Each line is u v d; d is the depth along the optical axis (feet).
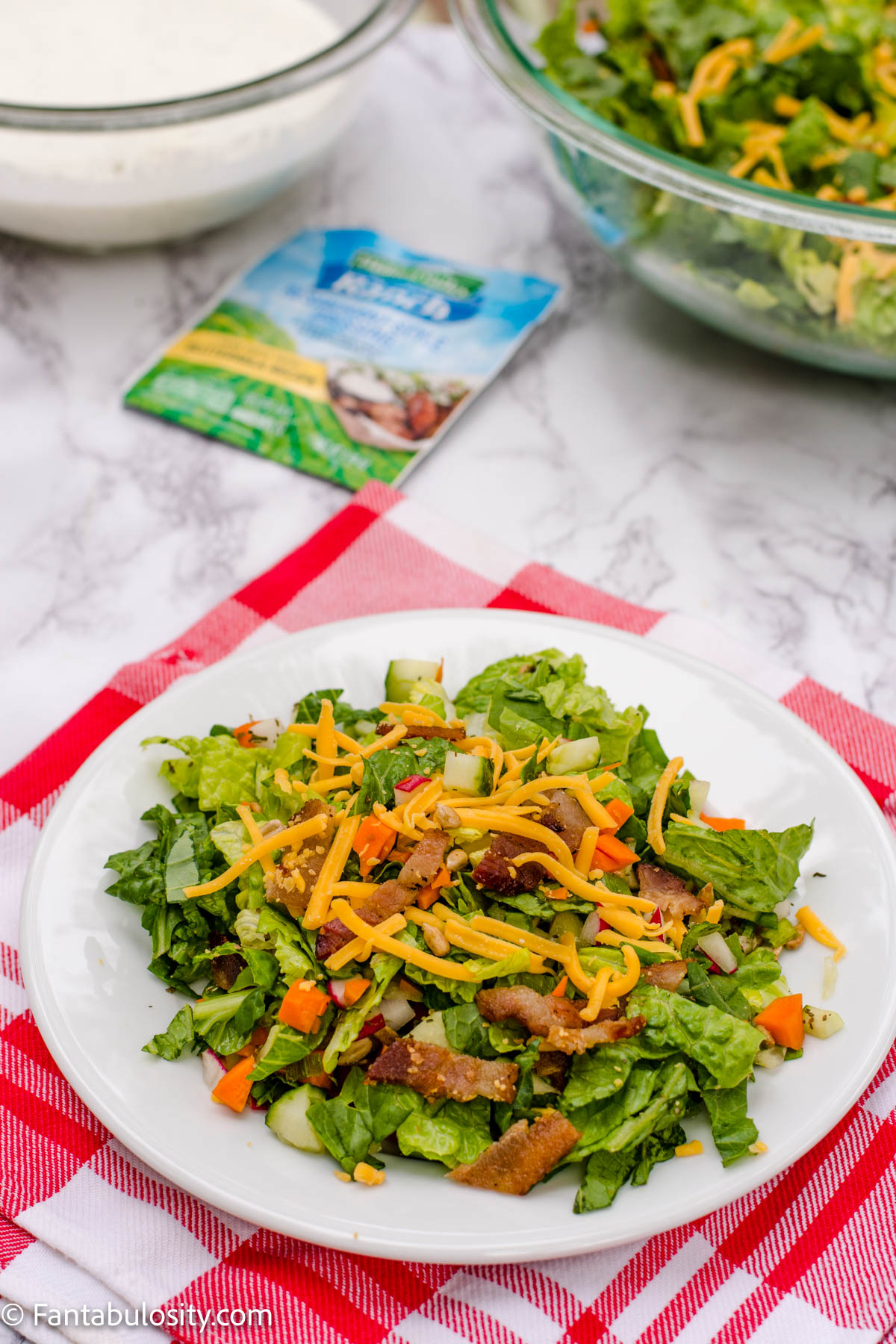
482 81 3.05
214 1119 2.00
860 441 2.62
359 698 2.26
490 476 2.57
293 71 2.58
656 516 2.54
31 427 2.62
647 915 2.06
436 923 2.04
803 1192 2.05
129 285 2.78
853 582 2.48
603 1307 2.01
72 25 2.72
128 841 2.15
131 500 2.55
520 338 2.68
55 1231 2.02
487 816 2.06
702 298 2.53
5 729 2.36
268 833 2.10
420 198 2.87
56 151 2.57
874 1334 1.99
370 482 2.51
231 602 2.42
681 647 2.37
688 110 2.56
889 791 2.27
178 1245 2.03
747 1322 2.00
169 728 2.20
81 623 2.44
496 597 2.42
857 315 2.43
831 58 2.57
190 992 2.08
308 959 2.04
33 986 2.04
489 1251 1.91
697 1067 2.01
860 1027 2.03
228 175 2.65
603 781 2.10
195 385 2.63
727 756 2.20
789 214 2.36
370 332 2.68
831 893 2.11
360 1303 2.01
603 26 2.67
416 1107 2.00
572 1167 1.99
